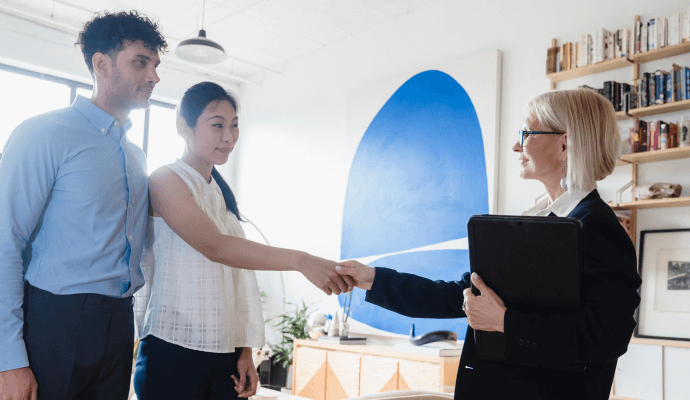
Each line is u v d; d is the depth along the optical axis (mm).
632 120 3703
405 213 4965
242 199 7086
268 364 5652
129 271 1423
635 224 3652
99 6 5496
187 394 1505
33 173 1246
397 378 4145
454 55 4867
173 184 1522
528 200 4191
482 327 1122
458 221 4551
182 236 1497
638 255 3637
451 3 4961
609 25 3908
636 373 3555
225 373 1592
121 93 1401
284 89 6711
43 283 1269
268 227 6645
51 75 5980
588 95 1251
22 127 1280
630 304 1034
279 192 6562
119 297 1375
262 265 1532
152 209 1604
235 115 1684
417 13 5246
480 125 4512
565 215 1200
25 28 5688
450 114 4746
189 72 6996
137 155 1537
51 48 5836
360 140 5504
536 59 4289
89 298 1302
